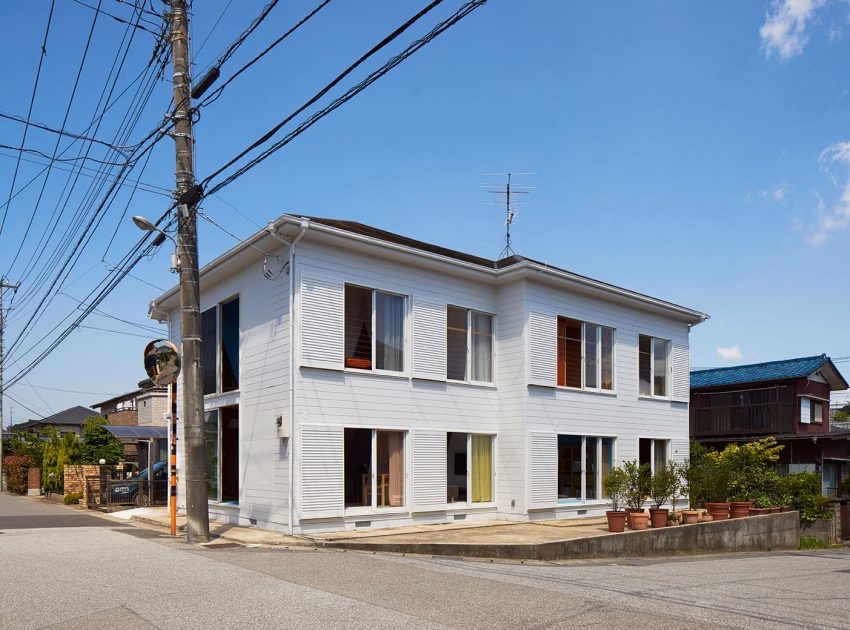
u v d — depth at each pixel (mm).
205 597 7000
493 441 16203
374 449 13805
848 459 25953
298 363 12750
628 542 13023
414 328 14727
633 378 18906
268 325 13570
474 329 16266
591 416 17422
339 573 8461
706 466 18656
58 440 25609
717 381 29812
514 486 15695
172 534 12172
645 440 19453
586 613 6730
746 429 27438
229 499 15164
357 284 13867
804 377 26812
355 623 6078
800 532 20484
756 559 14688
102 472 19438
